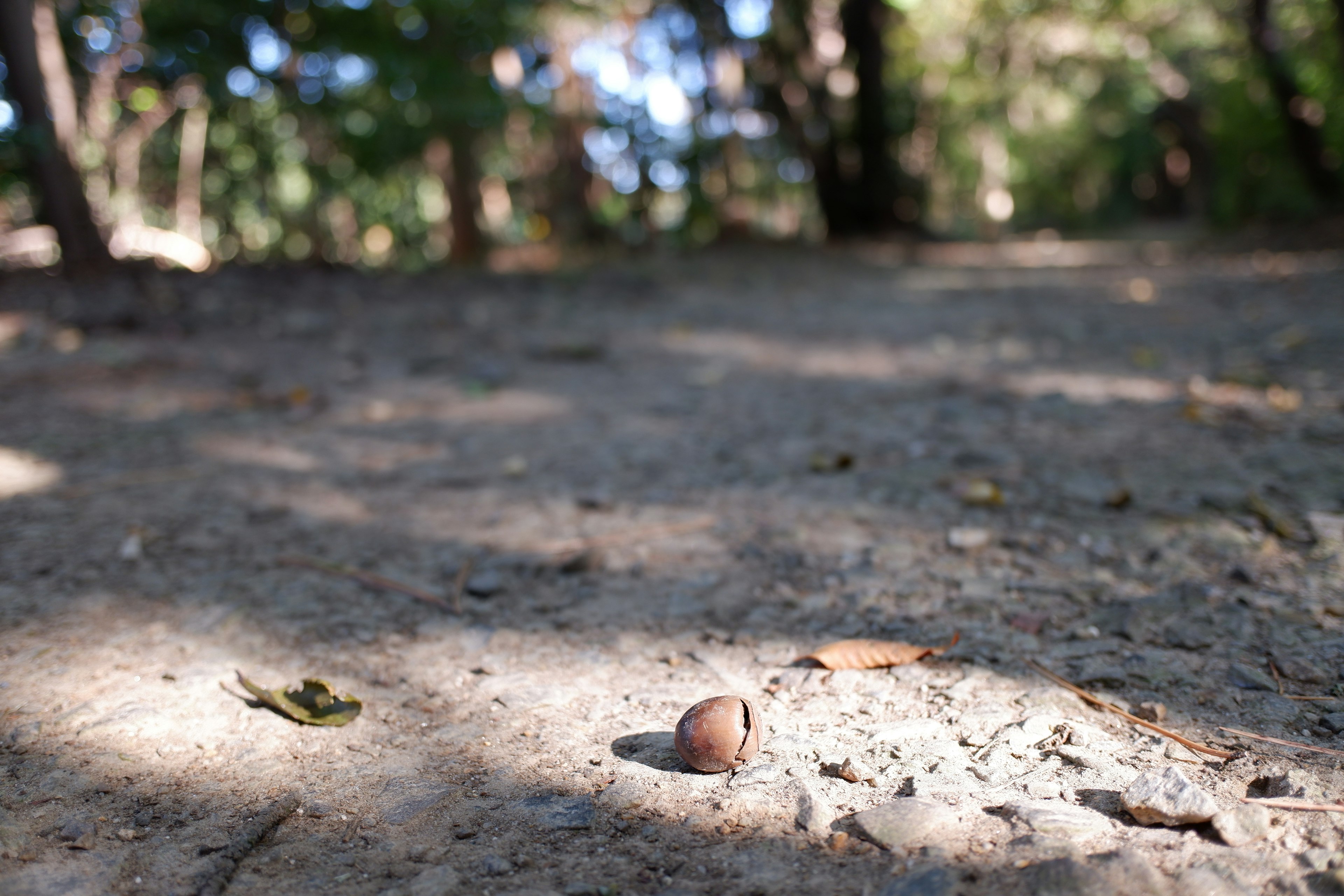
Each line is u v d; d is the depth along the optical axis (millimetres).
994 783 267
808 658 331
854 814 259
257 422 615
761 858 246
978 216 4777
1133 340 822
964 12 2887
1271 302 974
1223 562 378
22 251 1211
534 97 1648
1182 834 245
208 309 944
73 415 620
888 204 2387
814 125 2334
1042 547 401
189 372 738
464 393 701
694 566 400
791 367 786
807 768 277
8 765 284
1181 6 2635
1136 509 430
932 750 282
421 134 1430
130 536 427
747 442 565
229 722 304
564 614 366
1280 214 1973
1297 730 282
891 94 2492
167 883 243
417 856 251
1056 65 2939
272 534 437
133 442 567
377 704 313
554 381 743
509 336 917
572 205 1977
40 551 415
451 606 373
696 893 237
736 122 2250
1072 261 1715
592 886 240
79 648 343
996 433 556
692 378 752
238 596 379
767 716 302
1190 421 548
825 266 1686
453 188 1742
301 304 1017
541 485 494
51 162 1021
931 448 535
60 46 1023
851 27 2295
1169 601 352
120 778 279
